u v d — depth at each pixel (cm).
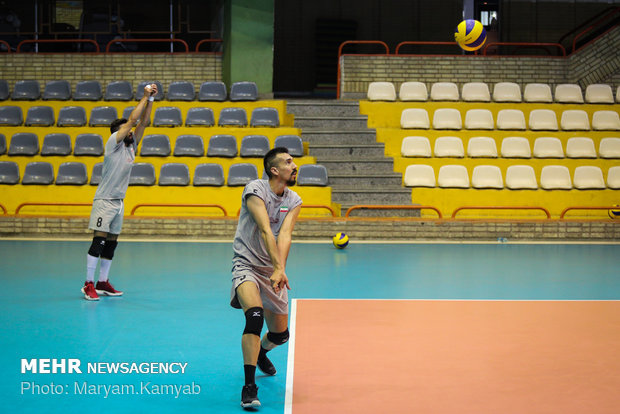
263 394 394
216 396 391
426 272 840
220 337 525
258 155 1324
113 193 665
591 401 380
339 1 1917
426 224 1180
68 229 1180
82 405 376
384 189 1298
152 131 1385
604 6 1939
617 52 1648
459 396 387
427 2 1936
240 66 1565
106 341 511
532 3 1952
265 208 384
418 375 427
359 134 1452
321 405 372
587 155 1398
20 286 735
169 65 1670
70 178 1274
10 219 1177
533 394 392
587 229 1189
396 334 531
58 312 608
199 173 1270
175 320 581
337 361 457
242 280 386
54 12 1827
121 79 1667
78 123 1418
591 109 1523
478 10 1959
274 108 1435
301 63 1917
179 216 1198
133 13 1841
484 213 1317
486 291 716
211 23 1842
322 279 784
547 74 1673
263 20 1573
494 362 455
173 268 863
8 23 1823
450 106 1516
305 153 1389
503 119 1470
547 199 1313
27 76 1664
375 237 1177
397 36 1941
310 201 1259
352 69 1673
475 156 1384
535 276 816
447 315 599
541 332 539
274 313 407
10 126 1433
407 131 1449
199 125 1409
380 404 374
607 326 561
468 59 1672
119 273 823
